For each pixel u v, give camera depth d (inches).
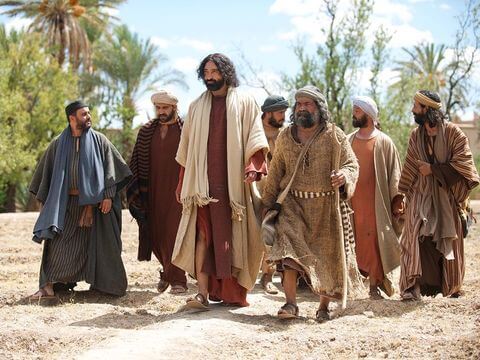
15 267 423.8
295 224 261.4
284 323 262.1
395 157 333.1
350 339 239.1
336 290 262.2
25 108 1362.0
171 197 335.0
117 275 316.8
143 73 1692.9
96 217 316.2
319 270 257.9
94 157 313.9
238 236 278.1
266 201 272.5
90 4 1664.6
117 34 1715.1
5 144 1240.8
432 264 311.3
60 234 311.4
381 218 326.3
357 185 329.7
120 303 312.2
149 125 341.7
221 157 279.6
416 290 298.4
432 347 227.6
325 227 263.9
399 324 259.9
